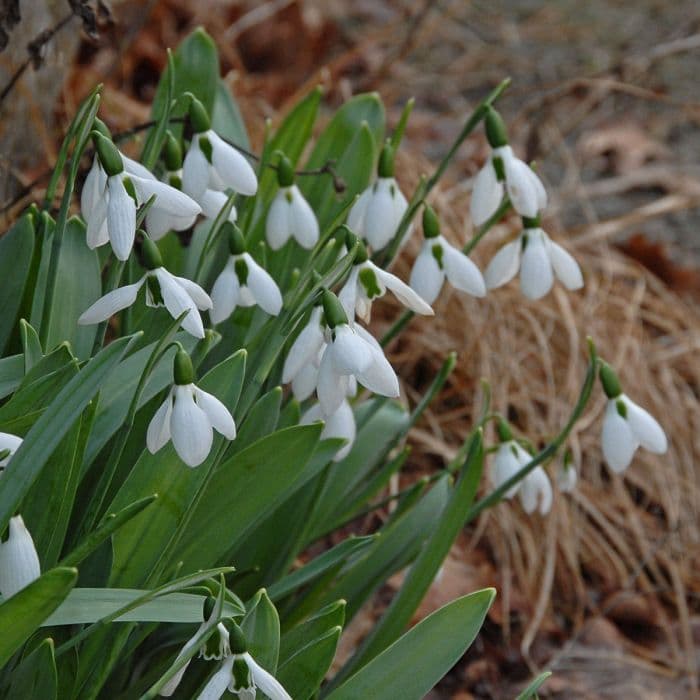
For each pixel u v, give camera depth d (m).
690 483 1.28
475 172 1.68
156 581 0.93
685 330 1.48
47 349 0.94
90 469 0.96
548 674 0.90
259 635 0.89
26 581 0.85
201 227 1.05
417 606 0.99
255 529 1.02
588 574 1.24
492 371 1.29
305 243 1.00
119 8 1.72
